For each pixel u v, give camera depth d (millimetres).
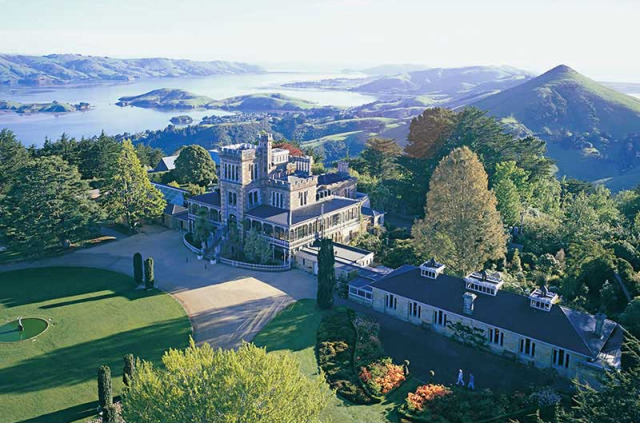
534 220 101375
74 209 96125
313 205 103625
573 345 55594
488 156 117875
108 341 66000
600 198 111875
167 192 128000
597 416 35344
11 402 53656
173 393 35500
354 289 77875
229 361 37812
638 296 63062
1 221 91500
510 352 60594
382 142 152625
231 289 82250
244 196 98625
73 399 54406
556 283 78875
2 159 123438
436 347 63812
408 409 51156
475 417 49344
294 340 65688
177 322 71062
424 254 84875
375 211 117375
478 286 65688
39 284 83250
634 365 52844
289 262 92062
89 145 151875
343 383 55844
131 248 101312
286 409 36000
